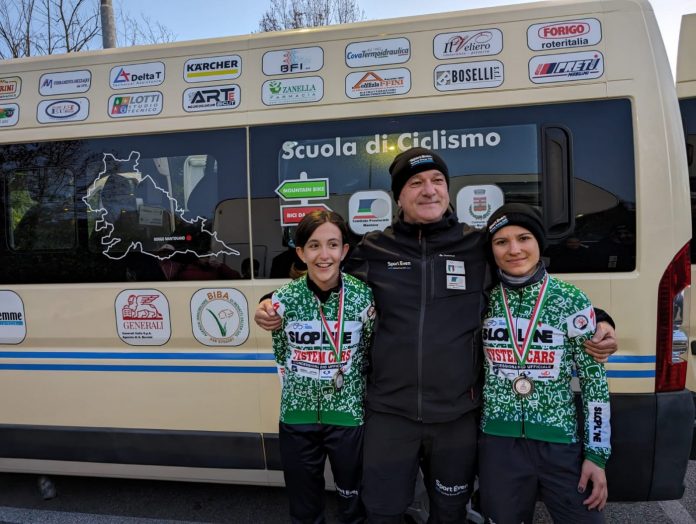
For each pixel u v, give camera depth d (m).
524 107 2.29
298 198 2.46
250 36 2.50
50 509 2.88
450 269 1.74
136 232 2.60
